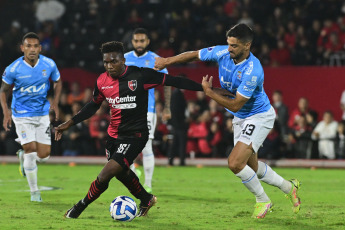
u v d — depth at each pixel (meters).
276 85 44.12
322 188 27.45
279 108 40.69
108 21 51.31
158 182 30.06
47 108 22.41
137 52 24.81
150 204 17.56
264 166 17.92
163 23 50.12
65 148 43.59
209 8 51.12
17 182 29.92
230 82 17.16
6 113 22.06
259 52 47.28
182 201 21.95
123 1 52.31
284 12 49.44
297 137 40.66
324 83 43.31
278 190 26.02
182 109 39.75
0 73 48.28
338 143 40.34
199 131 42.09
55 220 16.94
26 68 21.66
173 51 48.00
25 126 21.80
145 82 16.50
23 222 16.61
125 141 16.61
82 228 15.62
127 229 15.48
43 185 28.38
